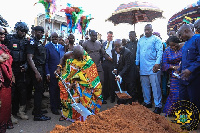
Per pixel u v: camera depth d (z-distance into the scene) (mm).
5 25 4414
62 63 3889
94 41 4938
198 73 2924
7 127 3211
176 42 3807
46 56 4066
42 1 5504
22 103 3764
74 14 6832
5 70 2957
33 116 3971
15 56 3496
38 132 3076
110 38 5691
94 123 2072
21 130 3150
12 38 3545
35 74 3555
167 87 5000
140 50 4492
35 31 3699
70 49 4590
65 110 3666
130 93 4531
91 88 3537
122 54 4340
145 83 4516
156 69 4078
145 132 1949
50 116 3986
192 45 2957
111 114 2400
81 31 7613
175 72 3783
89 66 3584
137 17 6562
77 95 3490
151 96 5082
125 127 2006
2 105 2924
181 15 6082
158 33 5727
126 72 4402
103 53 5070
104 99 5500
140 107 2873
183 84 3266
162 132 2127
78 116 3482
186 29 3096
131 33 5457
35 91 3695
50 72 4125
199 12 5426
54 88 4160
